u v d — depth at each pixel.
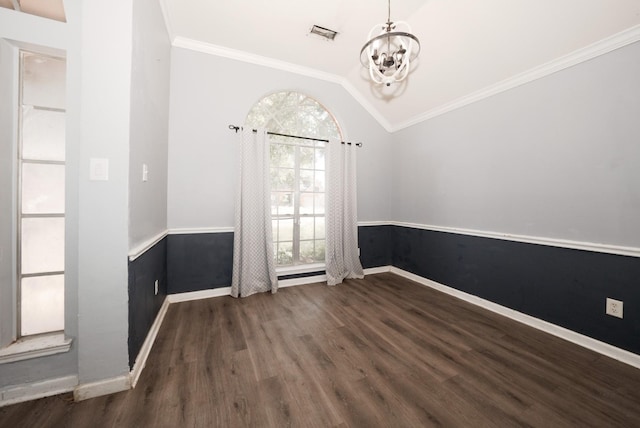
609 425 1.17
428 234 3.23
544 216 2.10
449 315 2.36
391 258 3.87
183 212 2.64
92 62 1.27
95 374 1.31
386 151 3.84
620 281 1.69
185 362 1.61
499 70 2.29
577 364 1.63
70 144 1.30
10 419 1.15
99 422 1.15
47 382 1.28
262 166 2.90
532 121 2.16
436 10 2.12
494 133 2.46
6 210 1.27
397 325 2.16
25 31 1.23
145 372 1.50
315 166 3.45
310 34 2.55
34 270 1.35
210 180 2.75
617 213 1.71
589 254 1.84
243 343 1.85
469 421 1.19
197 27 2.45
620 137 1.68
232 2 2.15
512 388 1.41
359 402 1.30
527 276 2.21
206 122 2.72
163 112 2.25
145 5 1.62
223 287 2.85
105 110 1.29
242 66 2.87
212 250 2.78
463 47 2.29
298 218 3.33
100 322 1.31
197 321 2.20
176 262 2.62
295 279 3.21
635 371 1.56
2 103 1.23
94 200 1.28
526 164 2.21
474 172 2.67
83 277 1.27
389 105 3.47
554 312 2.03
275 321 2.21
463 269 2.78
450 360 1.67
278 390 1.38
